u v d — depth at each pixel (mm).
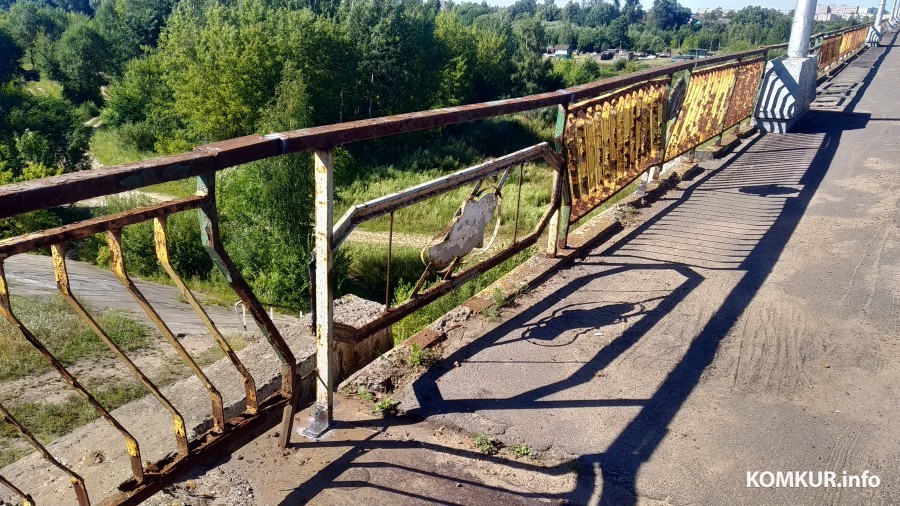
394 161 37594
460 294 8312
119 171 1682
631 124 5680
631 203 6277
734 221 5848
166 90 46531
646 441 2777
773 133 10016
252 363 3322
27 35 85250
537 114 47125
